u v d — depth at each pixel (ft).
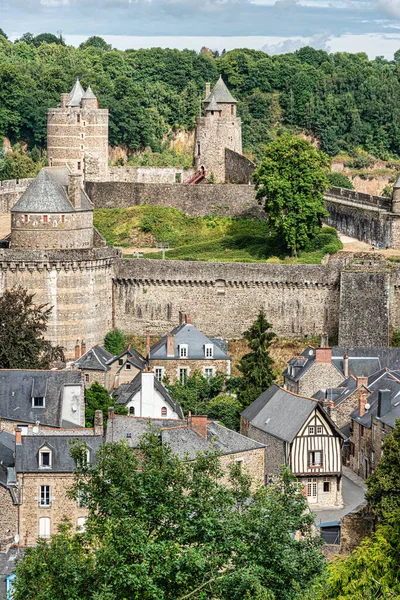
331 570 594.65
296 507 612.29
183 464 620.90
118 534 572.10
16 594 573.74
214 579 555.28
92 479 624.59
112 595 542.57
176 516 590.96
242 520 591.37
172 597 556.51
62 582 563.07
